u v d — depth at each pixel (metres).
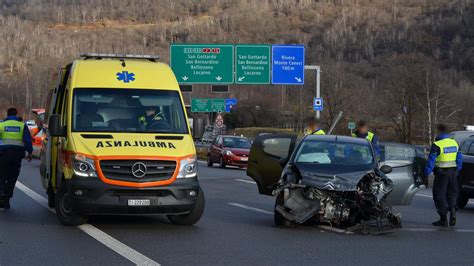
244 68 36.16
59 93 13.16
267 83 36.25
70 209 11.35
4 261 8.56
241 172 28.44
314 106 33.12
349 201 11.79
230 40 153.00
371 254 9.54
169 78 12.69
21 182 20.27
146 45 166.25
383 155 15.38
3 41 147.62
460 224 13.28
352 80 73.56
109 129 11.59
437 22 134.00
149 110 12.02
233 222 12.58
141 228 11.46
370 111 64.75
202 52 36.12
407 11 152.62
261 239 10.63
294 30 158.12
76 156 10.86
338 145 12.82
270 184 13.56
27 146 14.04
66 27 193.00
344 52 130.88
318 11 169.88
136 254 9.09
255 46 36.16
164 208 10.87
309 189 11.73
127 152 10.83
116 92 12.12
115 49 157.25
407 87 56.56
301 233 11.37
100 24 198.62
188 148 11.40
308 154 12.60
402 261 9.05
